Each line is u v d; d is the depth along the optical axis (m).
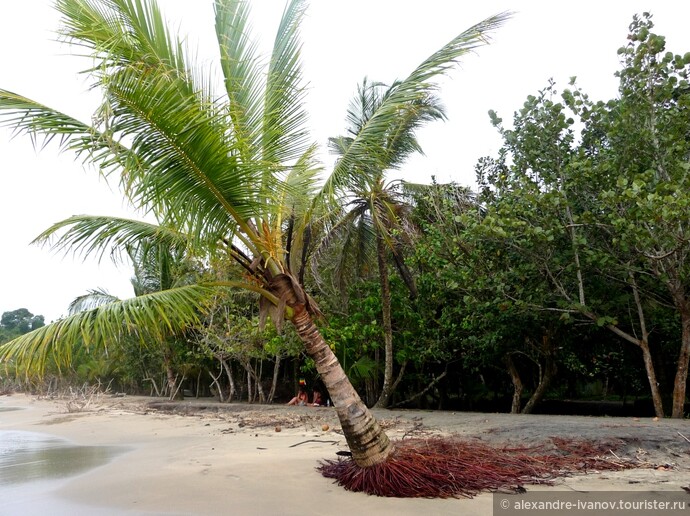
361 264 15.67
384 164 6.90
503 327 13.10
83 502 6.30
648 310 12.60
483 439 8.12
